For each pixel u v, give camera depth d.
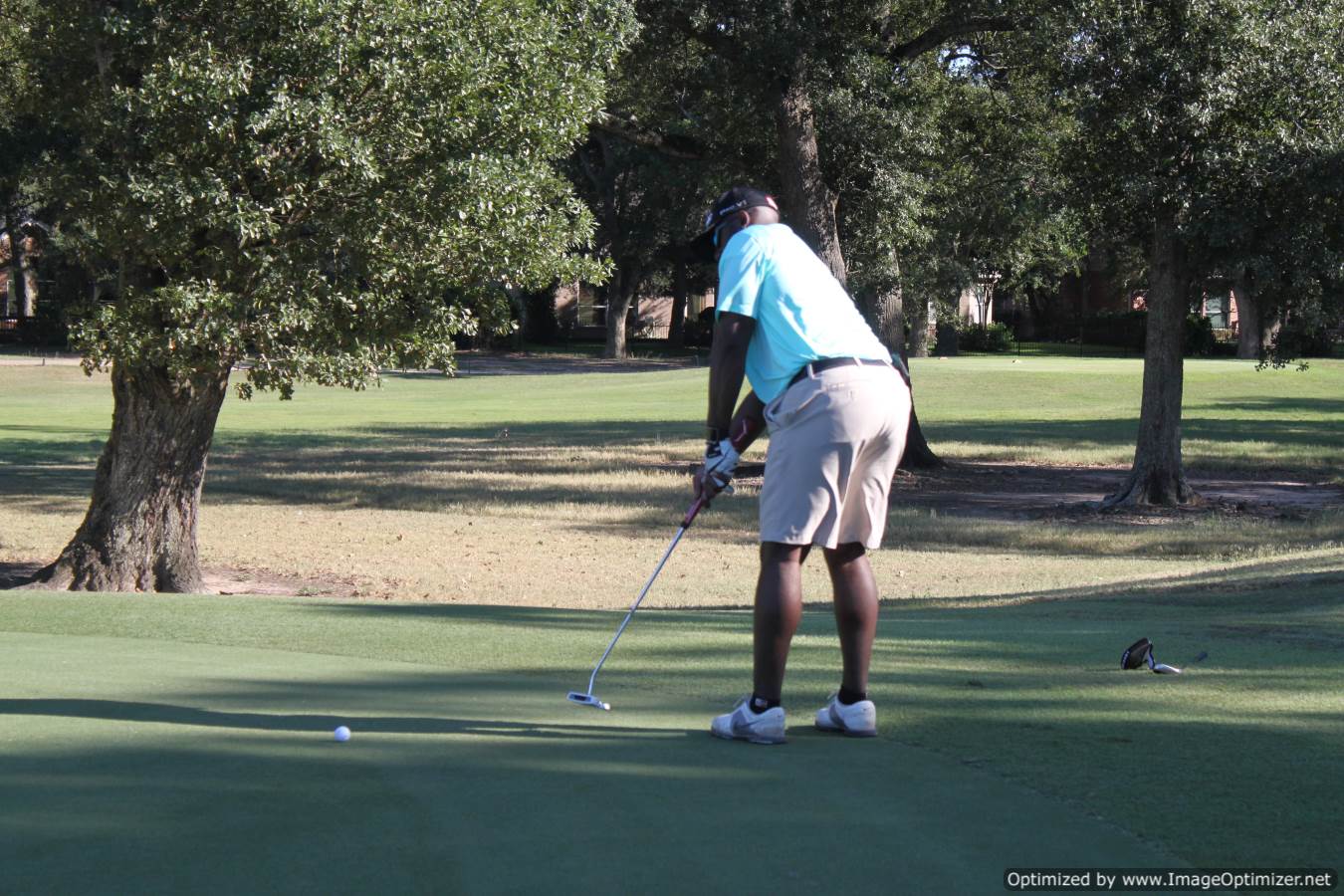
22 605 10.12
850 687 5.85
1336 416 51.06
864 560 5.88
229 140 15.66
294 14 15.46
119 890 3.70
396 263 16.86
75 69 17.50
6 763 5.14
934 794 4.79
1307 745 5.52
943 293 37.81
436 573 20.28
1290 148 24.83
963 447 41.62
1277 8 26.30
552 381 73.69
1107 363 69.38
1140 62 25.89
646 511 27.70
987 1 32.25
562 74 18.16
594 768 5.16
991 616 11.64
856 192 34.53
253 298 16.30
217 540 23.78
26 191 74.69
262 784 4.85
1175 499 29.34
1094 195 27.92
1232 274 26.67
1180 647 8.36
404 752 5.41
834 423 5.54
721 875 3.88
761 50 30.75
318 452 40.19
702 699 6.71
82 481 32.91
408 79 16.06
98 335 16.31
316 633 8.83
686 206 78.88
